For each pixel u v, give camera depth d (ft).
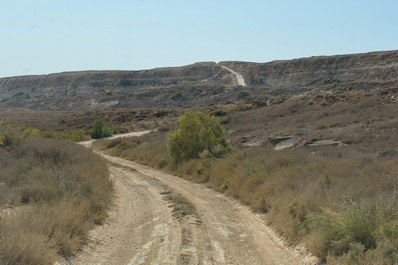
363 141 80.18
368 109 126.21
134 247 27.71
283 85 520.01
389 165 45.52
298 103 169.37
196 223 34.01
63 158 60.44
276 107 175.11
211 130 84.38
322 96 175.32
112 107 446.19
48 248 22.71
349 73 487.61
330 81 455.22
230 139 114.32
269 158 60.03
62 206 30.78
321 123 112.16
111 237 29.99
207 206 43.65
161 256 24.94
